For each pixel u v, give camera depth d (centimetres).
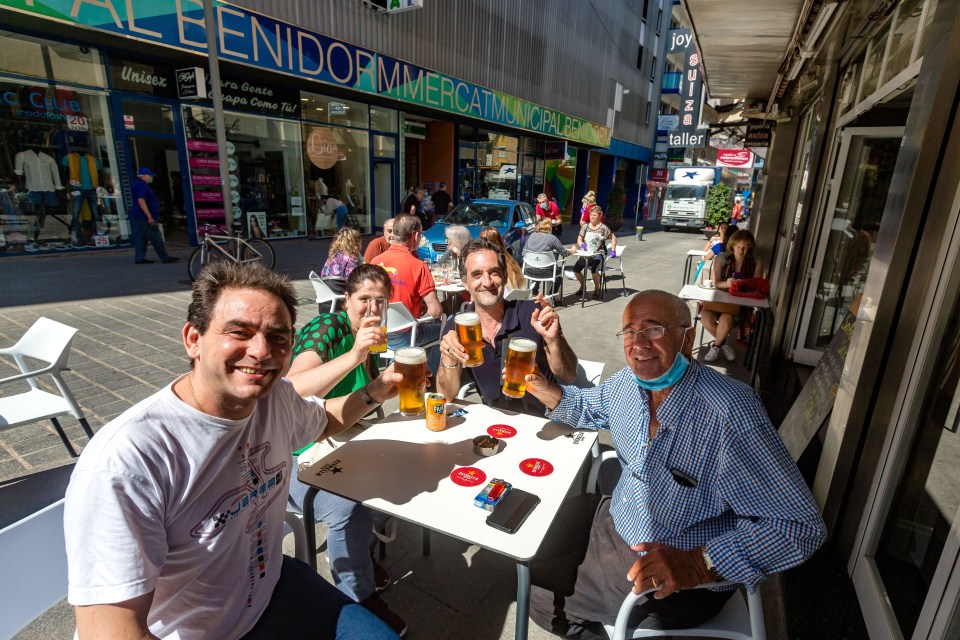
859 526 240
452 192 1756
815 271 505
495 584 238
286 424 151
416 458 191
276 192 1251
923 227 207
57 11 738
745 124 1088
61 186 931
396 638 142
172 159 1066
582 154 2641
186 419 117
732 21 421
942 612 167
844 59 447
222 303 115
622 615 152
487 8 1578
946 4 199
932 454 214
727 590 160
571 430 216
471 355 215
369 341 184
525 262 796
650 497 166
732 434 149
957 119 193
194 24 883
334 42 1121
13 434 339
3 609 126
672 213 2494
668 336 154
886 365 224
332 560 200
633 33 2667
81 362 462
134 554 105
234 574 132
